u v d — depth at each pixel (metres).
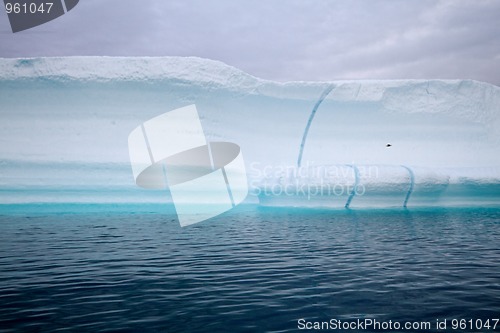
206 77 25.19
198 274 5.91
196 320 3.97
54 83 23.44
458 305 4.50
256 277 5.75
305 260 6.95
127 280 5.55
